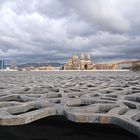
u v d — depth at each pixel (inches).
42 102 341.4
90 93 448.5
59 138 243.1
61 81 853.8
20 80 931.3
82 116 272.1
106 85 650.8
